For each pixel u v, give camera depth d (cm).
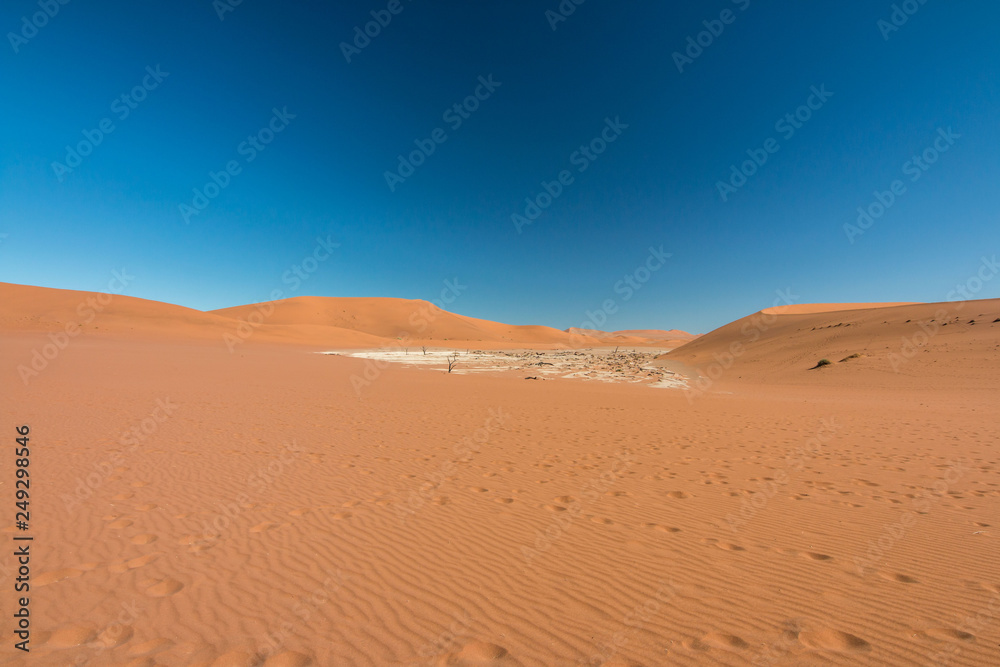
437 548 439
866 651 289
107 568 379
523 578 383
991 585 370
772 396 2127
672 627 315
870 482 671
